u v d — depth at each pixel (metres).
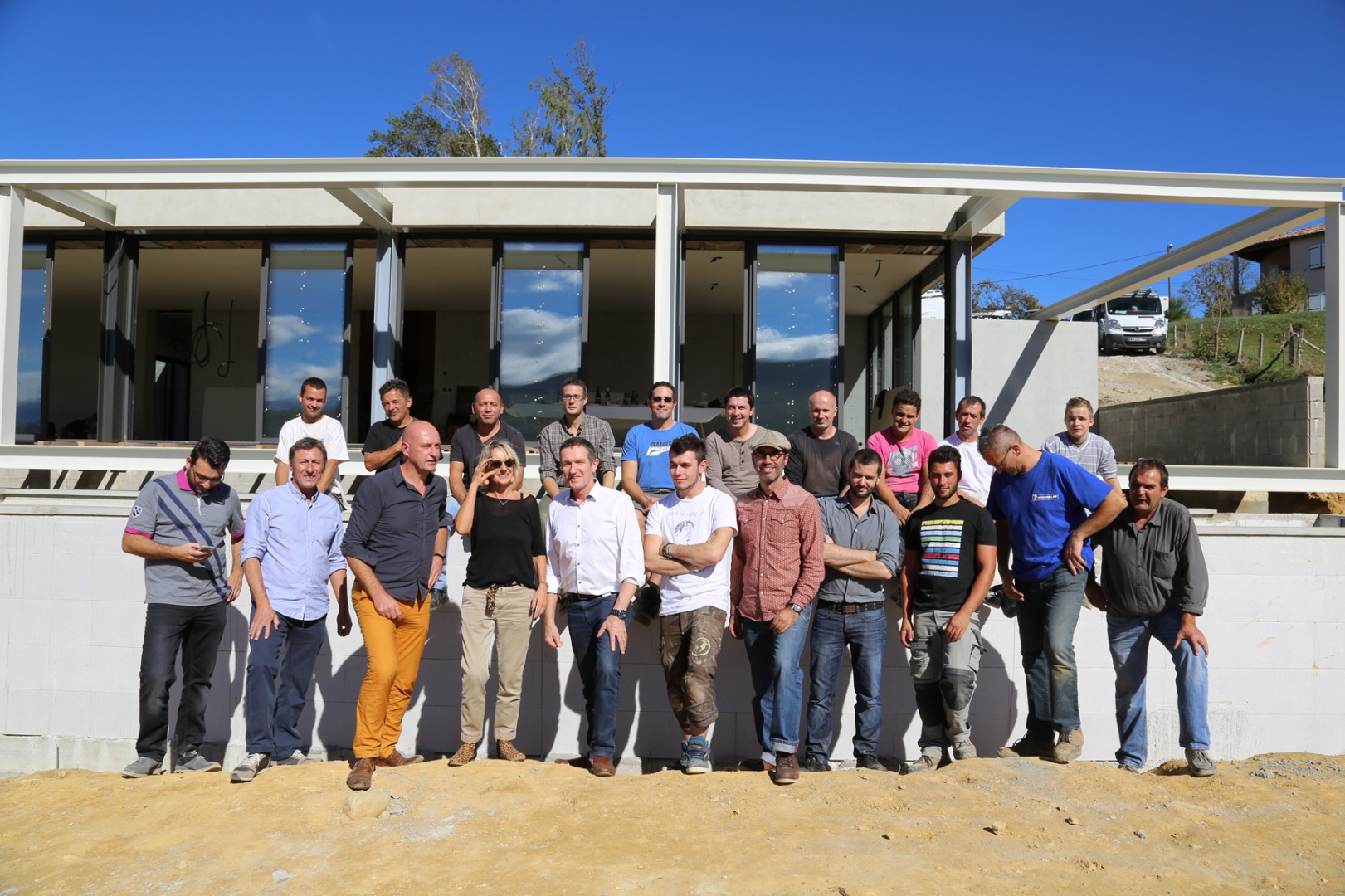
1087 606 5.91
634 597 5.35
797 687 4.80
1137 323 24.16
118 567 5.98
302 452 5.09
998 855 3.72
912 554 5.27
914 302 12.08
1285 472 8.41
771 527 4.91
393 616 4.70
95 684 5.96
